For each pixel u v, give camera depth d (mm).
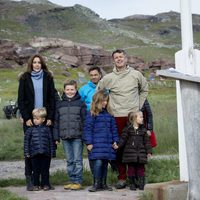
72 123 9227
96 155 8852
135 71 9383
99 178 8922
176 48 180250
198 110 5730
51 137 9297
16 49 105500
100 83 9453
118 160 9266
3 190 8273
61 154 15203
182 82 5785
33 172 9156
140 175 9055
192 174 5762
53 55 107125
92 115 8992
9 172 12281
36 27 197000
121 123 9219
